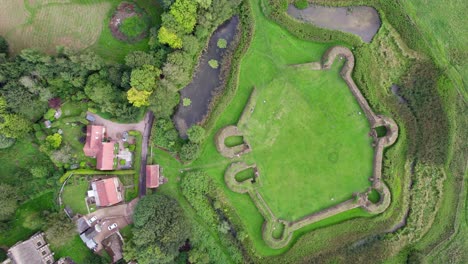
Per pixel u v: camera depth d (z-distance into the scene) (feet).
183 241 188.85
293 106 206.08
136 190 201.05
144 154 203.10
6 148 196.85
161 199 186.09
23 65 180.55
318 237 204.33
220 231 200.44
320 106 206.69
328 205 204.95
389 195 204.74
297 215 203.82
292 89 206.28
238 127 203.31
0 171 197.67
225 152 200.54
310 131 205.98
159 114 193.77
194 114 205.77
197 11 190.29
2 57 181.37
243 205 203.92
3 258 185.06
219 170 203.62
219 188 202.28
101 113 201.16
